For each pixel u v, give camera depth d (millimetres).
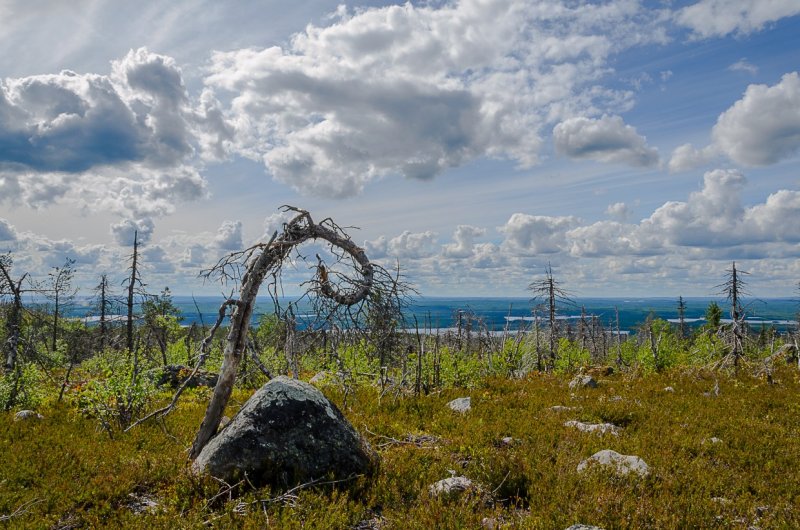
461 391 17016
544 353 28469
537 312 28797
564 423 12531
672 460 9398
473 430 11234
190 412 13062
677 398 16812
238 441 7242
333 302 8875
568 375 24109
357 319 8773
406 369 15305
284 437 7320
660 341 28406
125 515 6254
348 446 7688
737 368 23422
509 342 26938
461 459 9266
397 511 6637
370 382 16250
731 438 11258
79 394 11891
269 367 14812
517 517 6559
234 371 8609
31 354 15523
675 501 7184
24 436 10242
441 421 12344
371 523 6484
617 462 8766
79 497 6738
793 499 7906
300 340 9477
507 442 10586
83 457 8461
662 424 12703
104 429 10844
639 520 6441
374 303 8734
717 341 25094
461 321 32219
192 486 6902
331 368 14836
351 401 13875
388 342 9125
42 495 6793
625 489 7516
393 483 7383
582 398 16484
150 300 21094
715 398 16906
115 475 7516
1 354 15539
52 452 8758
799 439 11344
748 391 18531
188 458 8141
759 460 9766
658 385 20250
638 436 11312
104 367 12609
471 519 6309
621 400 16125
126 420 11422
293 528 5930
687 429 12188
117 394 11445
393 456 8914
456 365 18859
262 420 7414
